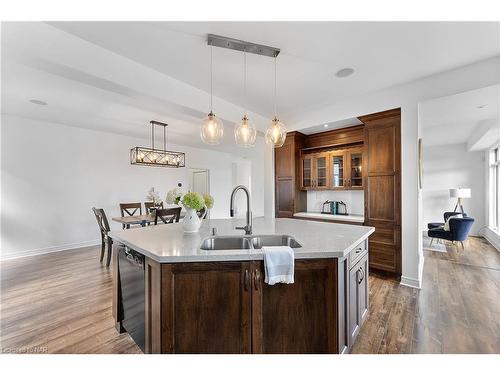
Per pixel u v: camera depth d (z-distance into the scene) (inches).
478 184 237.5
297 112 161.5
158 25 74.7
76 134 195.9
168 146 263.1
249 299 56.9
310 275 58.9
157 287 57.2
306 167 180.9
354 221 142.5
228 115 141.4
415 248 116.8
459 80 103.7
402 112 120.6
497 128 157.0
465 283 121.3
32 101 137.9
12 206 165.9
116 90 97.0
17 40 69.3
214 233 80.8
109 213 214.5
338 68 103.8
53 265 149.6
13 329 81.4
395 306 97.1
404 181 120.4
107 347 72.1
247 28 76.7
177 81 112.7
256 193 313.1
